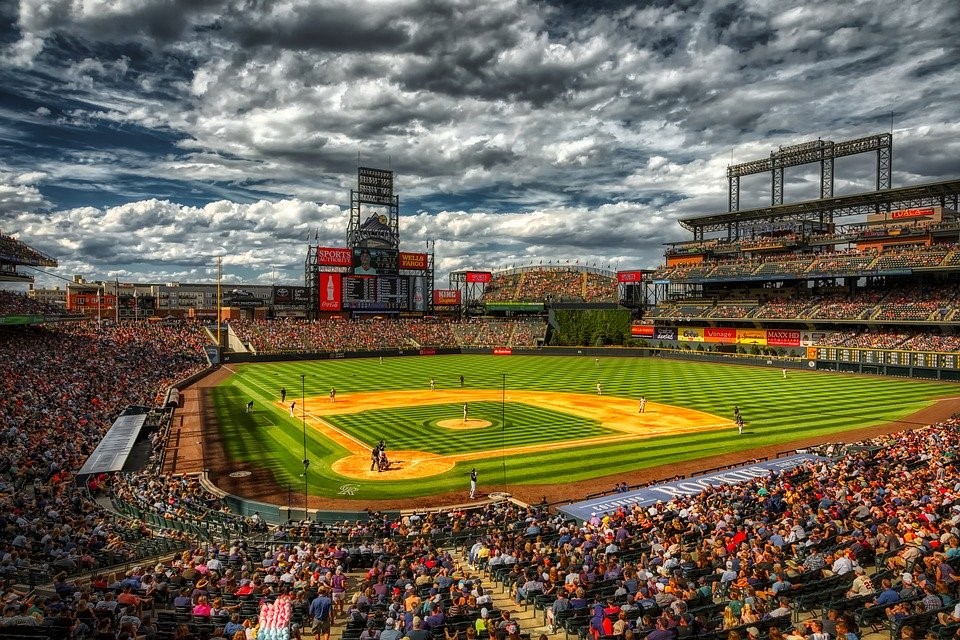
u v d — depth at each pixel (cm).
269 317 15100
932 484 2631
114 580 1900
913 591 1590
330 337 12106
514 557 2083
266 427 5347
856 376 8631
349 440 4891
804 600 1667
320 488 3731
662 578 1780
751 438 4897
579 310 13350
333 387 7756
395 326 13225
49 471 3394
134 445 4600
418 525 2819
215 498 3444
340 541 2580
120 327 10912
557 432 5141
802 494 2731
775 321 10956
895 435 4334
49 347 7850
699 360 11212
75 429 4434
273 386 7800
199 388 7600
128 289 19138
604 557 2039
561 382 8256
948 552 1788
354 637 1561
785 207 12000
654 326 12738
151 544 2481
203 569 2017
